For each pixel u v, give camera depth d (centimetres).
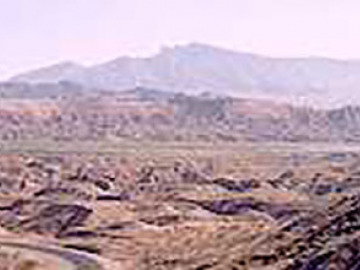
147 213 14525
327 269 6166
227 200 15562
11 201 14450
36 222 13325
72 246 11300
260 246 7819
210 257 8438
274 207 14350
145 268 9306
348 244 6475
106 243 11638
